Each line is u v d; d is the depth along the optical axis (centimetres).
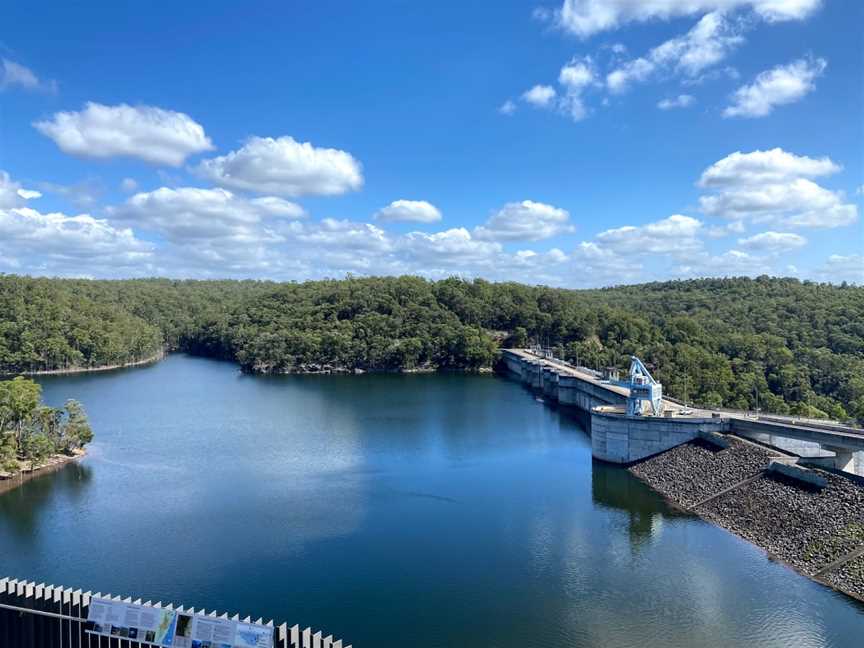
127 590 8388
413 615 7725
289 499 12181
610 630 7350
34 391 14912
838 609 7694
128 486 13025
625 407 15825
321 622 7581
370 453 15912
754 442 13000
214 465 14700
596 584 8488
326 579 8725
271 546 9869
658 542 9900
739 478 11644
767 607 7769
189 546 9862
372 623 7550
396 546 9844
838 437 11450
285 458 15375
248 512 11419
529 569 8975
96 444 16825
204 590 8400
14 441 14125
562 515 11244
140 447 16500
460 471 14238
